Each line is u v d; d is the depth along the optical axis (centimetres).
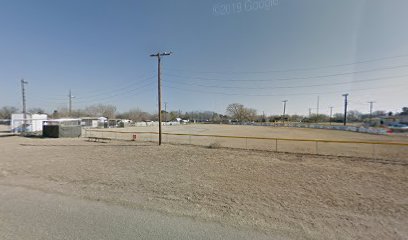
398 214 446
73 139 2169
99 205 460
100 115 8594
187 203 485
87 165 916
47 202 472
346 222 403
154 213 424
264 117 10581
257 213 436
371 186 657
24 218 390
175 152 1332
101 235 334
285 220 405
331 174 807
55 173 759
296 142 2114
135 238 327
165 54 1686
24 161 1000
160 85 1723
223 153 1302
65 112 7769
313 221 403
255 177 747
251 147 1673
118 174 759
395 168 933
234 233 348
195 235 339
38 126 2947
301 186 645
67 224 369
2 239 321
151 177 726
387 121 6981
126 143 1827
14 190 556
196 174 782
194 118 12788
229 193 568
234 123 8850
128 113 9956
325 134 3281
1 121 5797
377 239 344
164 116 9925
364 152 1466
